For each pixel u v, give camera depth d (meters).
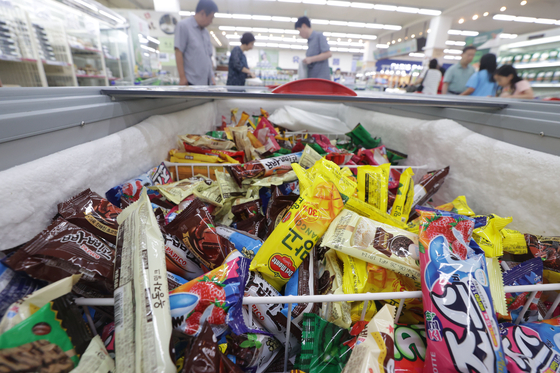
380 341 0.40
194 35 2.29
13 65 2.08
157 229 0.46
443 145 0.97
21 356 0.30
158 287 0.39
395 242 0.54
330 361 0.45
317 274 0.59
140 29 4.02
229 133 1.25
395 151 1.22
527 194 0.68
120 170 0.73
